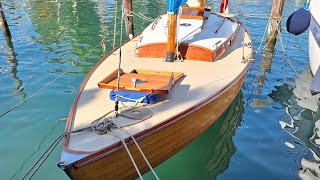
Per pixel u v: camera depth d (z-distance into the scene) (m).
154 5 24.47
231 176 6.36
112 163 4.94
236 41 10.38
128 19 14.89
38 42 14.80
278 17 13.90
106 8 22.69
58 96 9.54
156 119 5.66
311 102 9.53
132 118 5.58
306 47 14.80
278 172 6.42
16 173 6.43
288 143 7.43
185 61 8.41
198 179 6.32
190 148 7.33
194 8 10.38
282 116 8.69
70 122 5.57
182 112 5.79
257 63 12.69
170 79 6.61
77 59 12.59
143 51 8.69
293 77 11.38
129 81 6.56
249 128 8.09
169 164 6.79
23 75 10.96
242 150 7.18
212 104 6.62
